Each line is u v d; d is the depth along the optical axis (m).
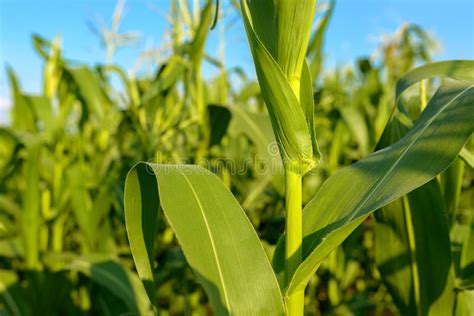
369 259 2.29
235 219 0.60
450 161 0.60
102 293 1.58
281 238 0.76
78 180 1.57
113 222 2.08
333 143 2.18
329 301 2.00
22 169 2.04
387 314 2.37
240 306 0.56
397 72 3.44
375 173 0.68
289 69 0.64
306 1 0.61
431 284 0.92
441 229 0.89
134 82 1.82
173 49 1.91
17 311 1.42
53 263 1.54
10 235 1.79
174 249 1.70
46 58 1.85
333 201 0.70
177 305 2.02
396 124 0.91
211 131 1.72
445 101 0.70
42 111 1.69
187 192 0.60
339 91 2.79
